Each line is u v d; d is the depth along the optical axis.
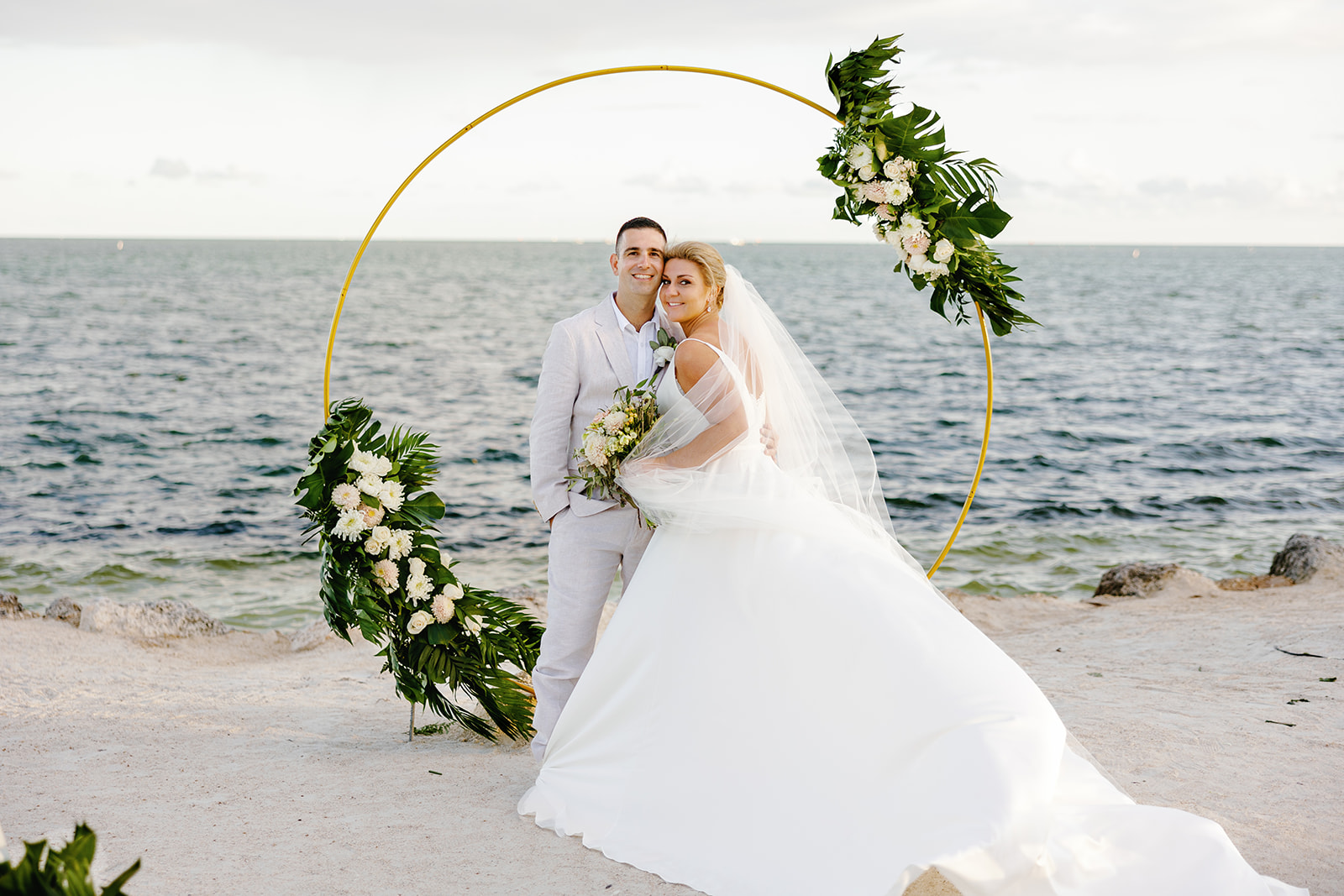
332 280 74.56
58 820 2.89
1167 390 21.33
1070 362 26.69
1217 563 8.91
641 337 3.59
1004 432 16.42
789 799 2.60
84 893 1.56
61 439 15.07
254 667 5.29
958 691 2.49
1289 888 2.40
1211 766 3.44
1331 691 4.33
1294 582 6.80
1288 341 31.94
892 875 2.28
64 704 4.23
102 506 10.99
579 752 3.08
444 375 23.72
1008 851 2.22
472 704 4.51
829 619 2.72
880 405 19.53
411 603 3.83
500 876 2.59
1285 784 3.26
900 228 3.85
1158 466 13.55
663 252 3.38
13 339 29.31
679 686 2.88
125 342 29.70
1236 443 15.12
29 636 5.41
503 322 39.78
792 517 2.93
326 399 3.93
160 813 2.97
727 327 3.24
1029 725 2.43
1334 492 11.84
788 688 2.71
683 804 2.76
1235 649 5.14
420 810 3.06
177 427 16.36
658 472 3.11
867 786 2.49
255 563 8.82
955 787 2.33
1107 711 4.12
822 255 178.62
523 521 10.73
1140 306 50.25
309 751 3.70
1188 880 2.35
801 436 3.31
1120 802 2.67
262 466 13.44
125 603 5.95
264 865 2.60
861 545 2.94
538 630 3.98
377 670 5.18
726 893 2.49
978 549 9.51
